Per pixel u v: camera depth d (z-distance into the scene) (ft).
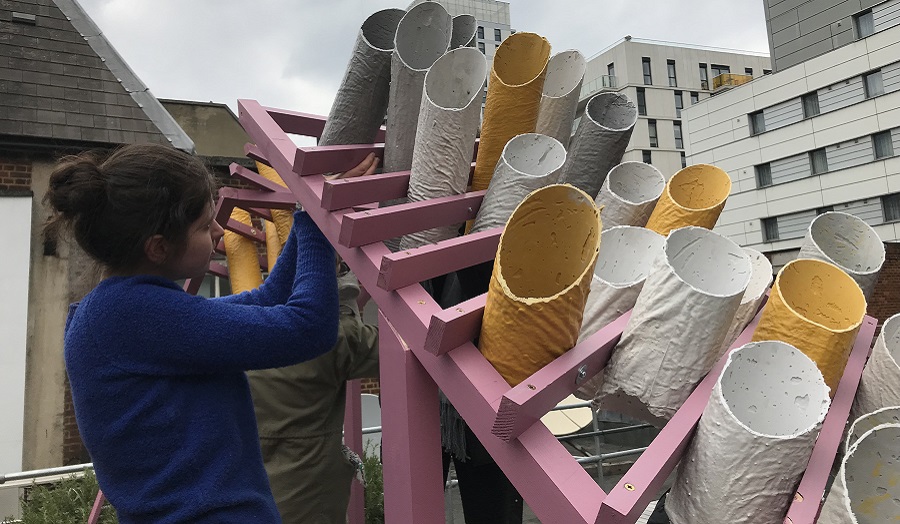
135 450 3.02
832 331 3.43
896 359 4.01
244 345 3.18
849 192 73.36
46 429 17.31
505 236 3.05
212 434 3.15
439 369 3.21
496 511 6.02
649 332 3.36
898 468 2.79
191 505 2.96
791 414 3.00
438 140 4.00
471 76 4.15
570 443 15.80
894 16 70.54
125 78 20.71
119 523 3.10
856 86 72.74
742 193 84.17
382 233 3.72
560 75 5.60
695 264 3.54
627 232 4.23
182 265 3.44
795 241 78.95
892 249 46.16
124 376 3.05
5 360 17.19
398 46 4.24
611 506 2.46
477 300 3.37
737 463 2.81
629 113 5.41
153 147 3.35
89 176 3.10
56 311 17.90
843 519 2.66
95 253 3.24
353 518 8.39
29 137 18.47
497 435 2.78
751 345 3.07
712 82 129.29
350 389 8.96
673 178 4.83
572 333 3.09
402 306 3.39
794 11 82.69
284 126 5.03
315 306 3.54
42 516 11.10
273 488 5.87
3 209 17.93
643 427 13.73
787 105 79.51
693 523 3.05
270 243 9.91
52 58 19.83
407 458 3.60
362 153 4.48
